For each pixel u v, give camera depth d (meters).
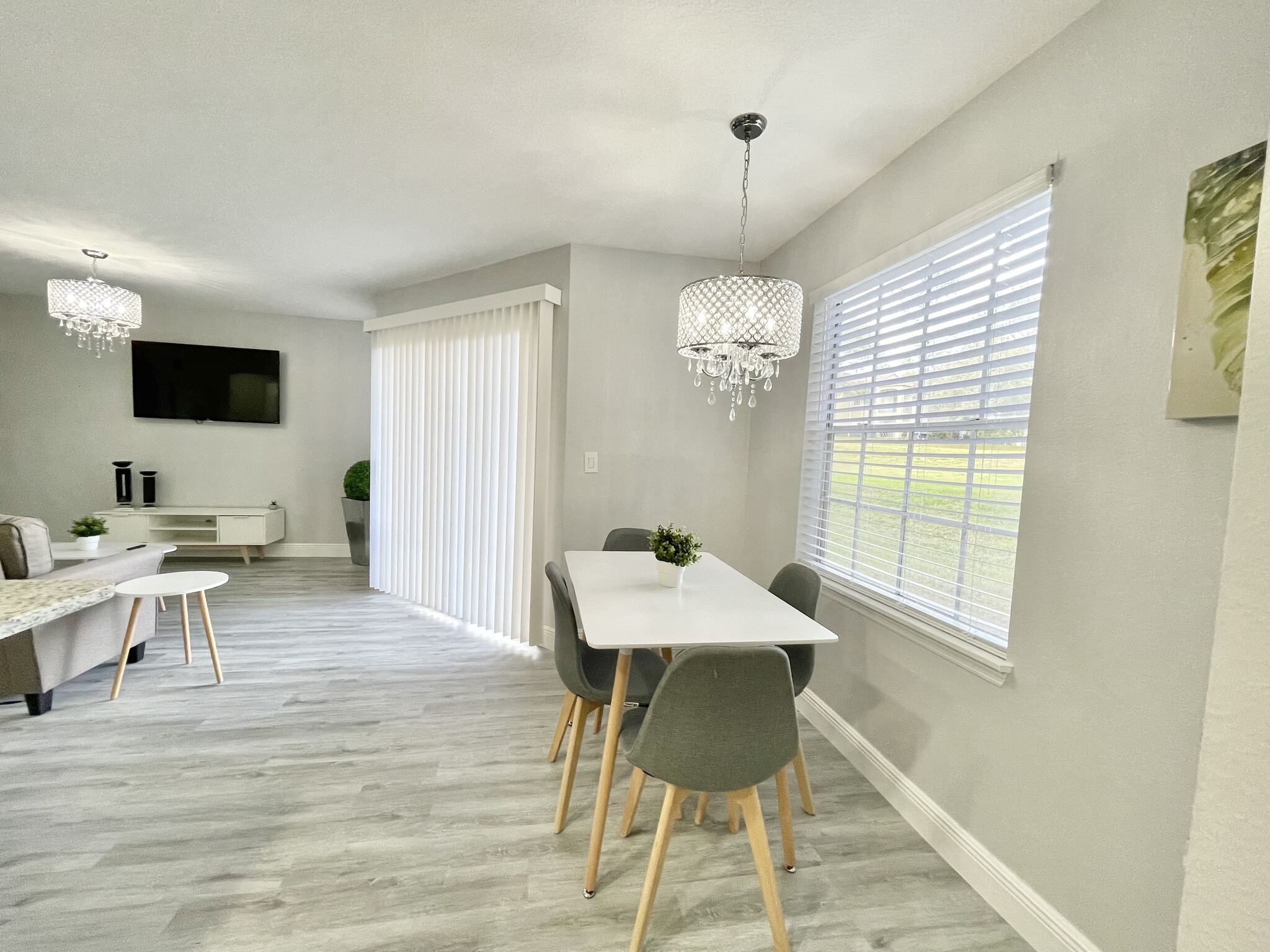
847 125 1.85
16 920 1.36
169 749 2.11
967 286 1.73
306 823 1.73
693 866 1.63
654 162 2.13
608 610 1.73
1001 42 1.45
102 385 4.76
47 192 2.48
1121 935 1.21
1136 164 1.21
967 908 1.51
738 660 1.20
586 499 3.11
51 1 1.38
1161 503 1.14
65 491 4.74
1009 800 1.50
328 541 5.31
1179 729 1.10
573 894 1.51
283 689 2.66
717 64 1.57
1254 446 0.40
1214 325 1.04
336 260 3.38
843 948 1.38
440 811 1.81
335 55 1.57
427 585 3.80
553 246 3.08
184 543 4.77
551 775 2.04
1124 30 1.24
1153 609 1.16
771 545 2.98
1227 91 1.04
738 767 1.27
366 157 2.14
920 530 1.92
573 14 1.40
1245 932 0.40
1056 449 1.39
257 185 2.39
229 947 1.31
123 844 1.62
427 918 1.41
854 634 2.22
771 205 2.48
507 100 1.77
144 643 3.09
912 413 1.98
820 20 1.39
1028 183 1.46
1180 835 1.10
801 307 1.81
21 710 2.37
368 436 5.32
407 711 2.48
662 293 3.13
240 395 4.95
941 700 1.75
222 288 4.11
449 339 3.60
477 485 3.48
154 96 1.77
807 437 2.63
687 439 3.21
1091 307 1.31
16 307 4.53
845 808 1.92
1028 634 1.45
